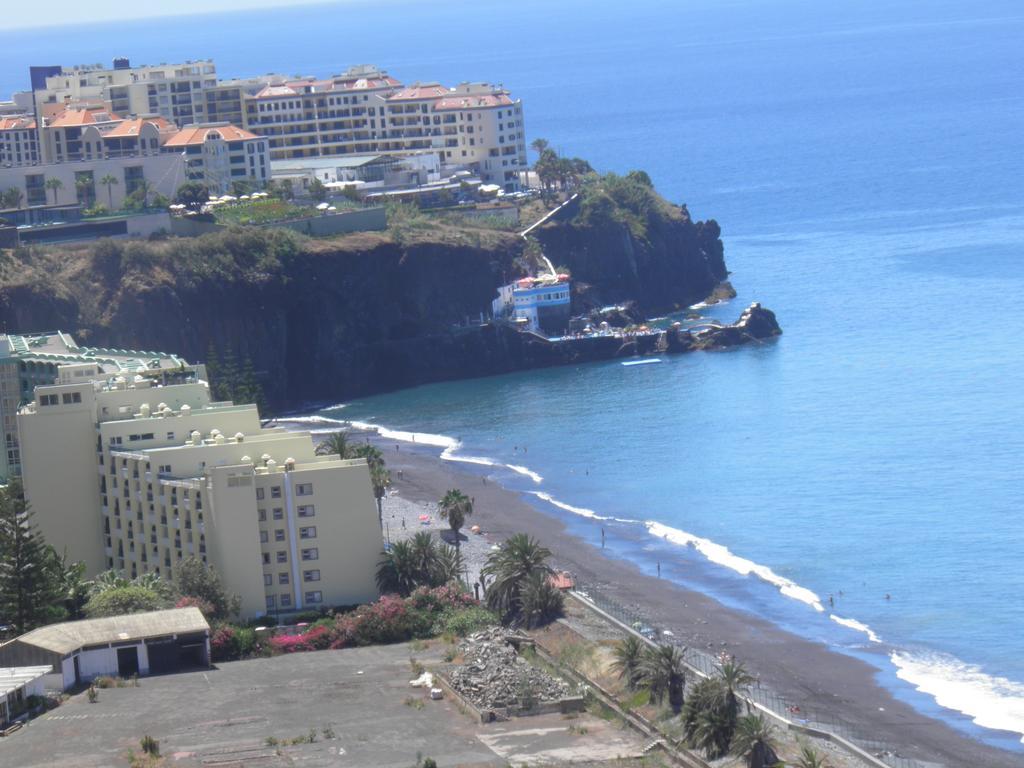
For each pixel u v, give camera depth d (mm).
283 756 170750
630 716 183375
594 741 176875
